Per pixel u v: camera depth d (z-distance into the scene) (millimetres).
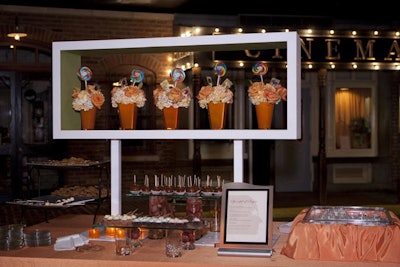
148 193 3703
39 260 3162
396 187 11883
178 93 3660
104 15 10133
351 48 9055
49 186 10086
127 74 10320
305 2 9719
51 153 10227
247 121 11305
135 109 3824
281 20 10656
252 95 3535
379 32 9070
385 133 12102
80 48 3820
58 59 3875
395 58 9086
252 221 3238
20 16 9773
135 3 9648
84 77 3889
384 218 3203
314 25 10773
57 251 3322
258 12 10453
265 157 11523
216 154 11203
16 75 10055
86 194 5406
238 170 3623
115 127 10203
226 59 8859
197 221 3273
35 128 10188
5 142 10078
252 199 3275
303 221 3162
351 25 11188
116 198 3877
